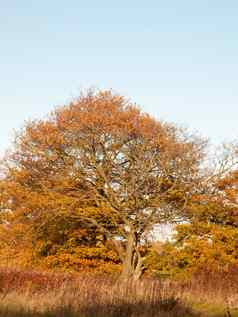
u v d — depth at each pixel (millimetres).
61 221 27719
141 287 16219
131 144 27391
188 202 27094
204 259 25875
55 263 27641
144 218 26703
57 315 12391
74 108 27812
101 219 27797
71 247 28297
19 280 17219
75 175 27250
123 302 14031
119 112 27562
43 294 14852
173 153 26891
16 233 27797
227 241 26562
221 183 27781
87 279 17906
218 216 27703
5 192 27859
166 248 27172
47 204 26125
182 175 27016
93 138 27031
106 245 28719
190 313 14148
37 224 27219
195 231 27000
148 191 27062
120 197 27406
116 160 27688
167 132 27672
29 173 27922
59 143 27109
